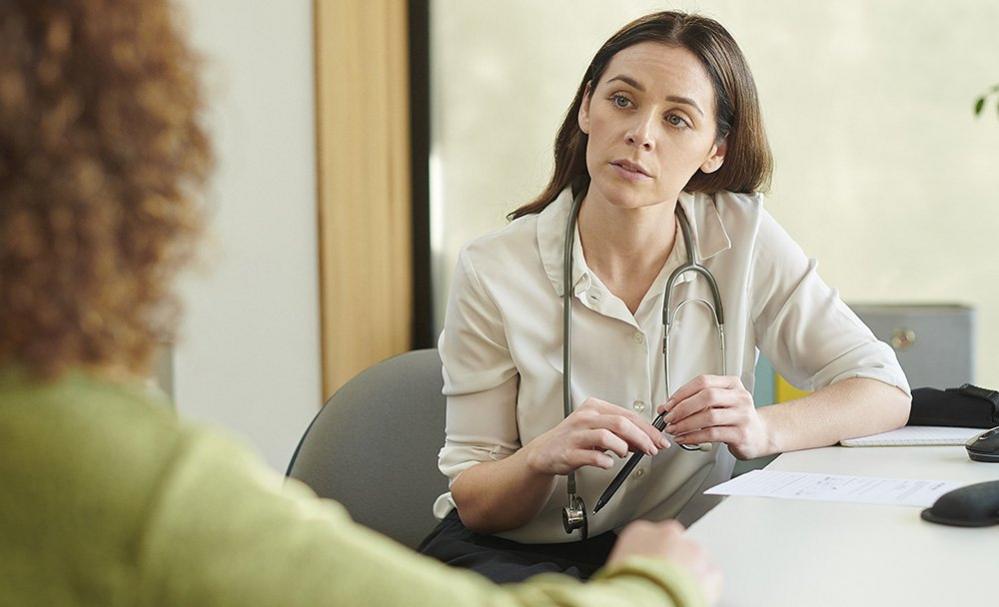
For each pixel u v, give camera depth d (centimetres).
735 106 201
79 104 77
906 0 427
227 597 74
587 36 450
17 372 77
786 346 216
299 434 401
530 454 182
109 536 74
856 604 109
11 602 74
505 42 455
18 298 76
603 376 202
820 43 435
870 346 211
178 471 76
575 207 205
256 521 76
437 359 230
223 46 366
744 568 121
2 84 75
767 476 168
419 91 459
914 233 433
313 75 404
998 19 421
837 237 438
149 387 86
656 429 180
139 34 80
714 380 184
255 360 382
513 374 204
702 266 208
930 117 429
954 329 362
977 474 167
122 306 81
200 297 361
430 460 223
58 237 76
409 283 460
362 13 426
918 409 211
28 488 74
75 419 76
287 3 392
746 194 215
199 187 87
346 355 419
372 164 434
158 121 81
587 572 186
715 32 196
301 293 400
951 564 121
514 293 203
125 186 80
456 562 187
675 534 101
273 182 387
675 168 191
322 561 76
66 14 77
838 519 141
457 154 460
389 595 77
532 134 455
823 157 438
